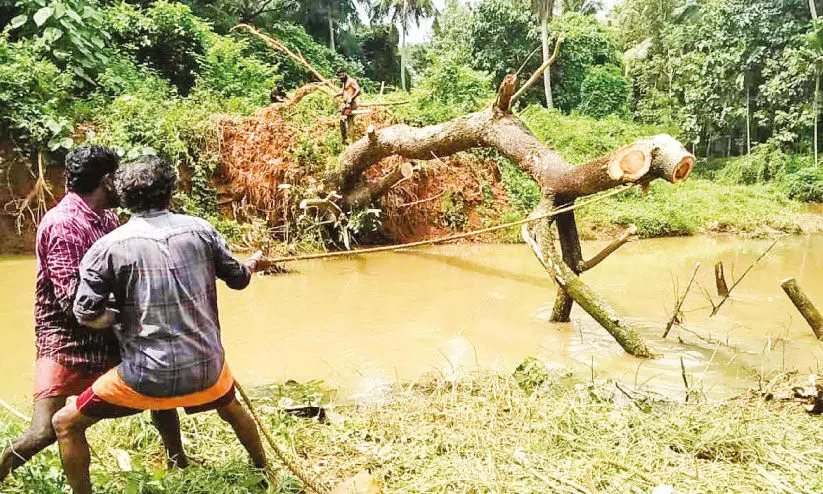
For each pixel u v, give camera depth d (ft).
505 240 37.24
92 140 31.45
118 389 8.80
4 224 30.76
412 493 10.30
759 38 74.18
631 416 12.83
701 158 85.66
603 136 56.08
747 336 19.80
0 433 10.73
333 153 34.65
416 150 29.40
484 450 11.57
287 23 78.64
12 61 31.81
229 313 22.03
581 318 22.11
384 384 15.64
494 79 96.32
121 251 8.75
